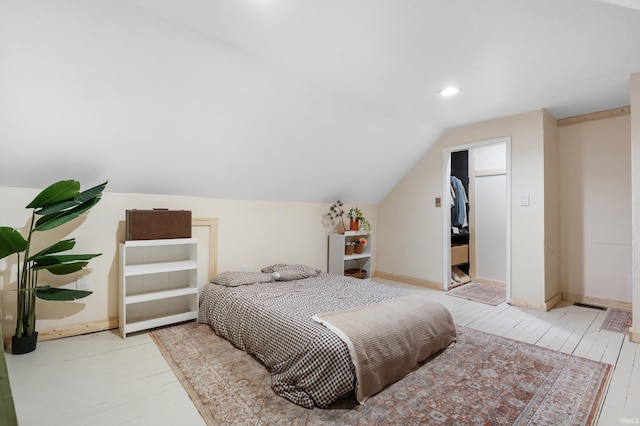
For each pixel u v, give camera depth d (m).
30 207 2.27
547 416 1.67
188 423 1.61
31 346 2.36
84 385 1.93
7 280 2.44
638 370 2.15
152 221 2.77
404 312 2.27
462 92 3.04
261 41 2.17
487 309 3.54
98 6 1.79
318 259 4.51
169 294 2.88
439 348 2.38
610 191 3.64
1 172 2.34
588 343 2.60
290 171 3.69
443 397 1.83
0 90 1.94
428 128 4.13
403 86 2.90
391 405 1.76
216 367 2.17
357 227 4.66
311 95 2.92
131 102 2.33
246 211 3.73
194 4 1.80
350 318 2.07
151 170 2.87
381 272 5.23
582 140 3.81
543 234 3.51
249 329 2.36
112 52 2.03
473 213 5.02
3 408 0.91
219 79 2.45
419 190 4.69
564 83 2.84
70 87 2.09
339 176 4.19
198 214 3.37
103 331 2.78
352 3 1.78
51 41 1.86
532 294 3.58
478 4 1.78
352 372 1.77
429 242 4.57
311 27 2.01
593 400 1.80
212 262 3.45
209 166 3.11
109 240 2.84
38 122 2.18
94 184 2.73
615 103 3.37
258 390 1.91
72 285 2.68
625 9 1.80
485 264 4.89
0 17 1.69
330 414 1.69
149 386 1.93
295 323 2.05
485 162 4.91
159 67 2.21
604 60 2.41
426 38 2.12
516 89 2.98
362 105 3.29
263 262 3.90
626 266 3.55
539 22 1.94
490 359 2.30
